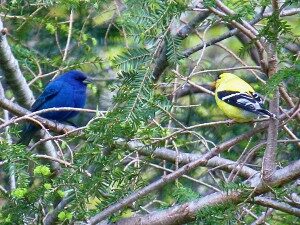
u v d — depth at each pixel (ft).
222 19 33.99
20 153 33.19
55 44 60.18
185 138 57.72
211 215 32.73
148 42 31.24
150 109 31.83
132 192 35.73
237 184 34.06
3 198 34.94
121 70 31.48
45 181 33.81
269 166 35.01
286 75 31.40
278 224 46.19
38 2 44.47
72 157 35.32
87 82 56.08
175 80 46.96
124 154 38.14
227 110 41.73
